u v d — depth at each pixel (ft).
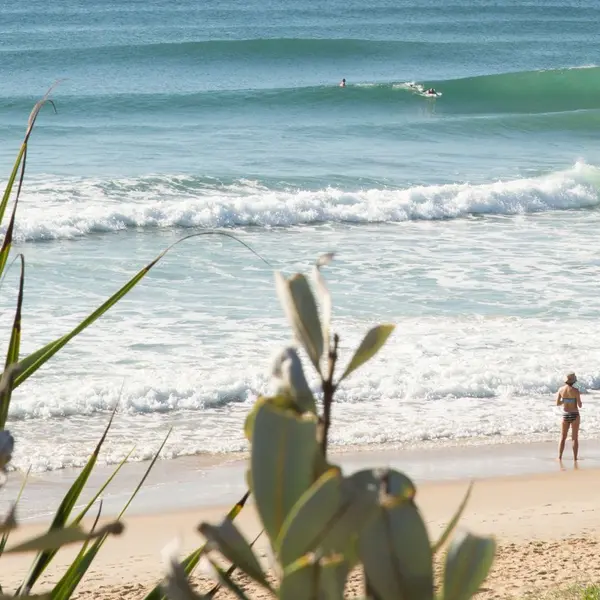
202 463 171.01
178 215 344.90
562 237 339.16
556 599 108.27
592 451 181.78
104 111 574.56
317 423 9.08
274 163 452.35
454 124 562.25
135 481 161.89
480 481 165.68
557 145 541.34
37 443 173.68
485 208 386.93
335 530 8.48
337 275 280.92
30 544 10.05
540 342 230.68
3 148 462.19
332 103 626.23
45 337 215.92
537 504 154.10
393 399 202.90
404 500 8.59
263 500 8.71
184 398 195.00
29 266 279.90
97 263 287.69
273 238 332.80
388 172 448.65
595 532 139.13
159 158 451.12
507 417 197.16
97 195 373.20
